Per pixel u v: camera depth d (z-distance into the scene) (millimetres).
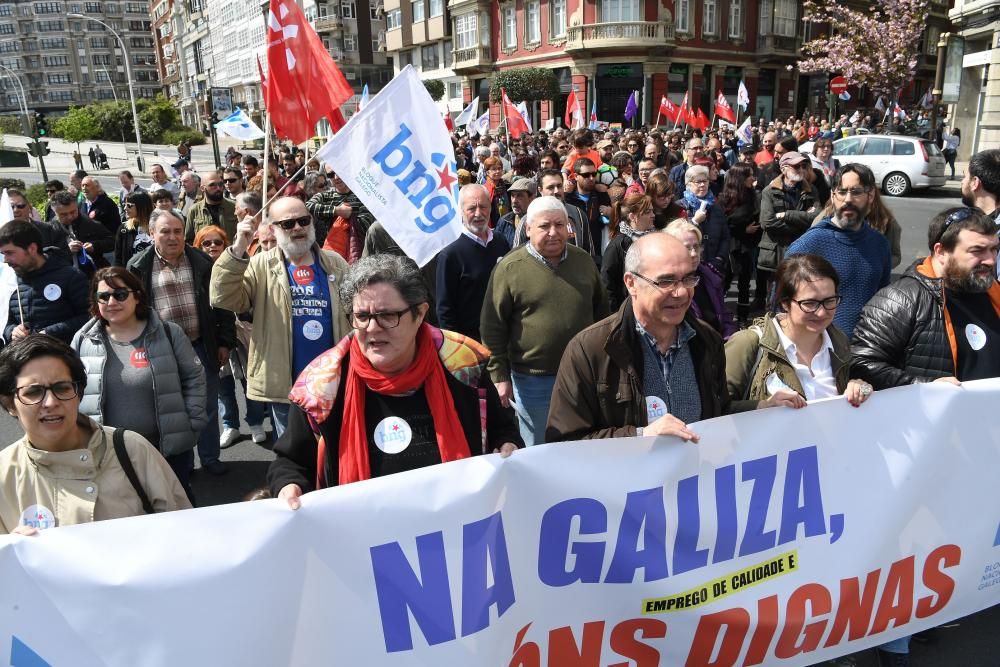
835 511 2516
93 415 3496
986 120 20516
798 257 2752
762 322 2945
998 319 2957
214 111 29094
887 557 2576
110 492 2371
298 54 4664
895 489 2566
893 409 2570
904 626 2645
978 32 21781
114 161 50156
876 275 3836
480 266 4375
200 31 83312
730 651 2459
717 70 39125
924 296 2941
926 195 18688
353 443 2191
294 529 1959
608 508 2279
